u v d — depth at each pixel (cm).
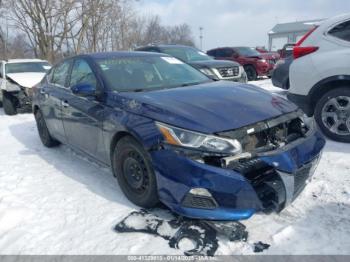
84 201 336
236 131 259
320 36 464
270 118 281
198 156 254
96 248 261
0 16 2438
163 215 295
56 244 271
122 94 332
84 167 434
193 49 993
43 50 2420
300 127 308
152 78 383
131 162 309
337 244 246
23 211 321
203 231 266
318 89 463
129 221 288
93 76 376
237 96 319
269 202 265
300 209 293
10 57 2753
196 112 277
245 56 1413
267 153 260
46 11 2336
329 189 325
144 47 1010
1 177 417
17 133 668
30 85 881
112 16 2695
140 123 290
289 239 254
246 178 253
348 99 436
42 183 390
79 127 391
